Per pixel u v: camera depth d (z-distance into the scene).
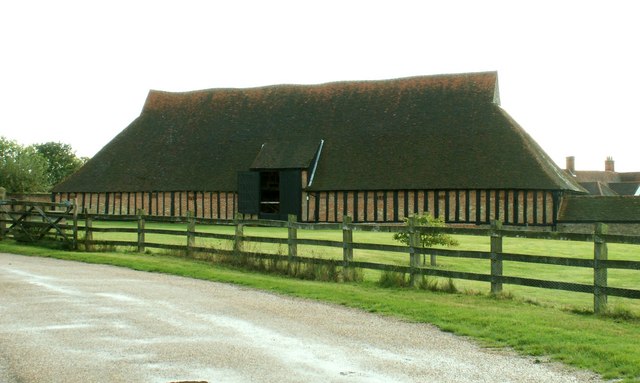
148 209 55.03
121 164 58.50
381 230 15.09
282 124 57.25
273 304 12.11
